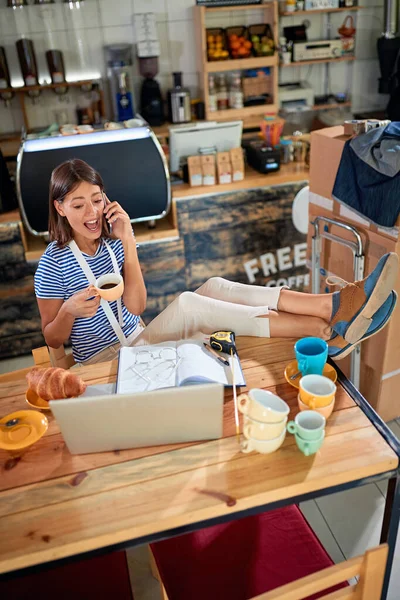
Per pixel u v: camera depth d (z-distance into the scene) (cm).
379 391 264
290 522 165
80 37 453
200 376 164
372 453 143
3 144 439
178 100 457
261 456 144
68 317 209
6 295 345
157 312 379
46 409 167
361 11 504
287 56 479
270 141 381
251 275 391
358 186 242
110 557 159
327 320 193
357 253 243
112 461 147
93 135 320
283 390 166
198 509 130
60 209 210
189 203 354
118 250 229
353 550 214
